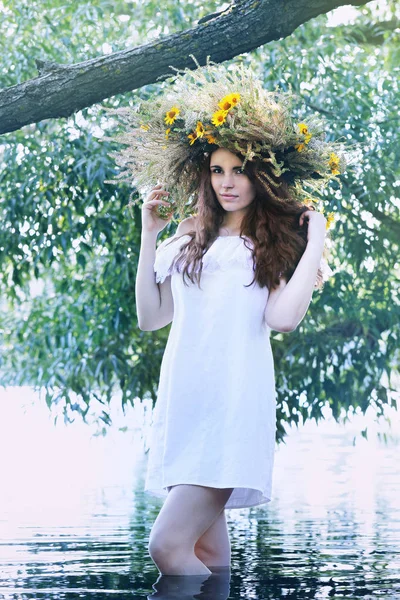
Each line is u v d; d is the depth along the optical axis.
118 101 6.57
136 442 9.38
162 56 4.62
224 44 4.64
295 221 2.96
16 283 7.01
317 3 4.65
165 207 3.13
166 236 6.50
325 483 5.95
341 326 7.18
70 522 4.21
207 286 2.86
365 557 3.27
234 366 2.79
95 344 7.32
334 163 3.08
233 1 4.71
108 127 6.55
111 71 4.62
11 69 6.80
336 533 3.88
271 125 2.93
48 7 7.19
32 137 6.94
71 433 10.44
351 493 5.39
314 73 6.88
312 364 6.98
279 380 7.05
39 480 6.11
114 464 7.31
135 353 7.41
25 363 8.16
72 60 6.75
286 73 6.83
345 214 6.84
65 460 7.59
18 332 7.89
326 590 2.65
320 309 7.05
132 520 4.27
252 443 2.76
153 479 2.88
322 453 8.18
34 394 8.15
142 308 3.07
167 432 2.80
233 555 3.31
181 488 2.77
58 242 6.72
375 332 6.97
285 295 2.80
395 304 6.91
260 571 2.96
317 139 3.08
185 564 2.79
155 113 3.11
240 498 2.93
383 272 6.98
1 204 6.78
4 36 7.00
